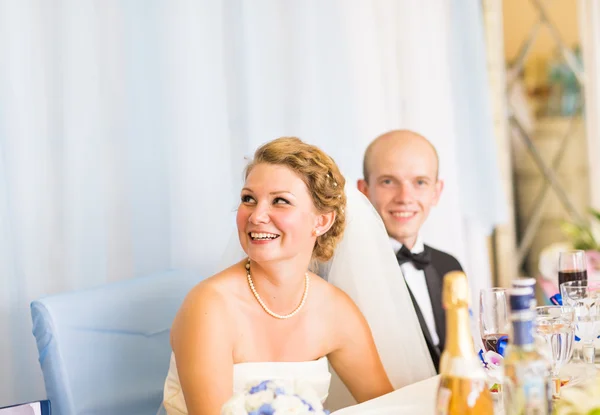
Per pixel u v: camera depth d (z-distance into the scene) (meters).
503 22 4.13
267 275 1.76
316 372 1.82
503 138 4.12
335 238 1.85
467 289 1.06
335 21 3.20
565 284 1.82
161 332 1.96
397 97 3.48
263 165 1.72
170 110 2.66
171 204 2.67
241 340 1.75
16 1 2.33
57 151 2.43
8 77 2.31
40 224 2.39
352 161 3.25
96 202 2.50
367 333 1.94
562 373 1.53
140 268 2.61
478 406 1.06
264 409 1.06
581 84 4.37
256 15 2.93
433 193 2.59
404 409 1.46
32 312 1.76
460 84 3.76
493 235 4.17
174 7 2.66
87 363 1.79
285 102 3.03
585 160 4.39
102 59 2.52
